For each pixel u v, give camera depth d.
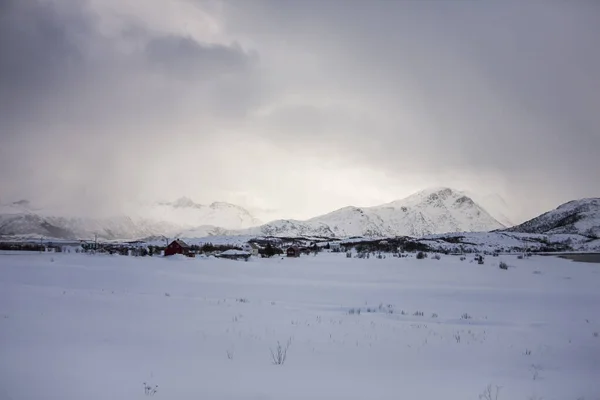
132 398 9.11
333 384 10.83
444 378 11.80
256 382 10.68
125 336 15.43
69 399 8.85
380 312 26.58
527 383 11.52
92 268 48.81
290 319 21.20
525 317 25.23
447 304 31.34
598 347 16.73
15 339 13.98
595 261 78.50
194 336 15.99
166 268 54.25
